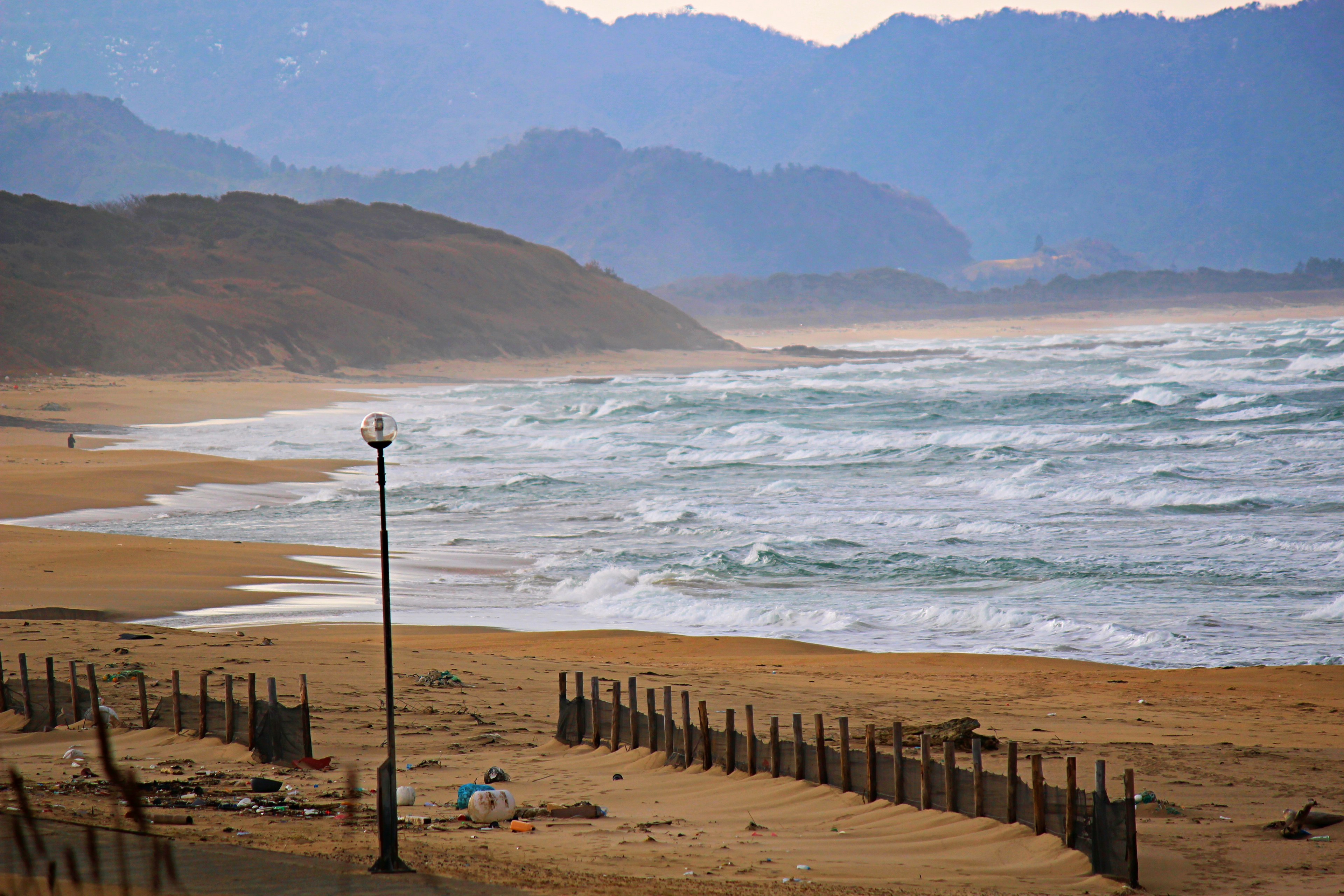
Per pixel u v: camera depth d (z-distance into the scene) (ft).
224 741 105.60
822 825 81.56
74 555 241.14
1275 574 231.30
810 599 221.05
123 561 236.43
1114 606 210.38
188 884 53.31
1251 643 183.11
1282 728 123.13
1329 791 93.56
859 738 113.39
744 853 73.46
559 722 111.86
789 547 265.95
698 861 70.85
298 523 310.45
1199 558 247.29
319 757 102.68
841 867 70.64
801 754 92.32
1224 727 124.06
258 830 71.92
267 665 143.74
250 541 283.59
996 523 292.20
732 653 177.17
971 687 148.46
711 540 280.72
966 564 247.09
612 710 107.76
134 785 33.24
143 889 34.99
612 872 65.92
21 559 235.81
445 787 92.94
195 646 155.43
